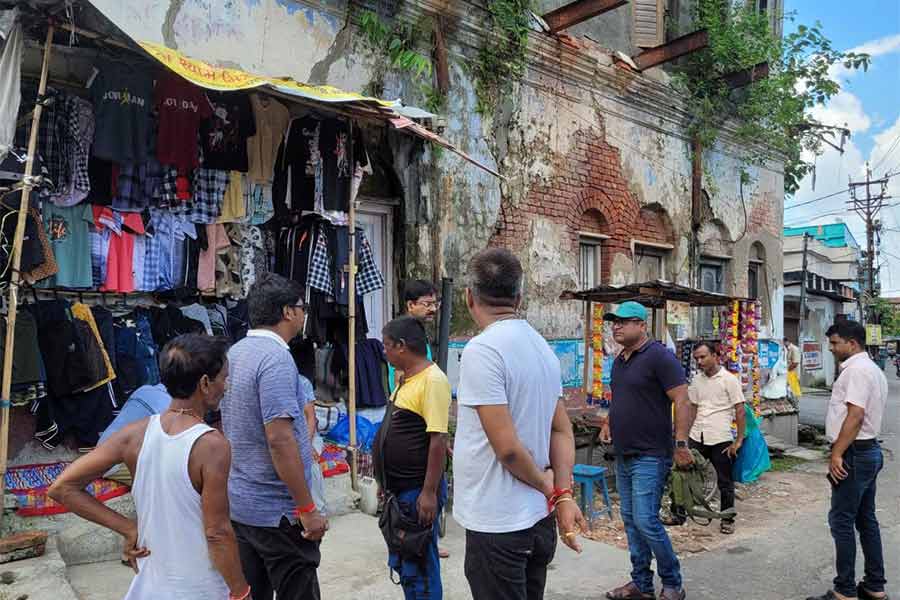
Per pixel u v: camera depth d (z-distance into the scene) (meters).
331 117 6.09
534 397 2.69
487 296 2.82
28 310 4.65
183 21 5.87
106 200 5.12
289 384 2.98
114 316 5.24
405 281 7.27
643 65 9.91
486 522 2.65
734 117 11.70
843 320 4.75
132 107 4.95
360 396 6.54
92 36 4.45
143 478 2.39
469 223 7.80
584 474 6.58
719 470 6.84
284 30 6.45
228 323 5.85
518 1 8.07
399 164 7.23
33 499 4.64
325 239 6.17
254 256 6.05
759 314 10.26
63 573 4.02
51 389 4.67
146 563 2.38
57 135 4.83
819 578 5.25
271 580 3.07
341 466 6.11
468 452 2.72
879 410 4.55
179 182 5.42
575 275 9.12
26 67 4.94
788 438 12.57
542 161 8.70
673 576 4.43
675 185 10.87
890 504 7.63
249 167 6.01
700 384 7.04
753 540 6.27
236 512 3.00
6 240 4.40
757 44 11.34
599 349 8.64
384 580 4.48
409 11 7.23
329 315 6.24
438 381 3.52
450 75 7.66
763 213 12.85
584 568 5.19
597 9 8.22
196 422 2.43
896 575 5.33
